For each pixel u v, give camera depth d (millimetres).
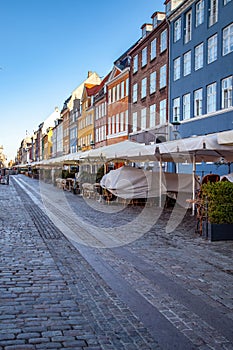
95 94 44094
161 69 34688
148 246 8789
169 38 33125
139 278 6254
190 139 13273
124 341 3959
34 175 64938
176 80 32125
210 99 27688
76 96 63750
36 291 5492
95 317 4586
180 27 31703
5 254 7742
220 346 3893
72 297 5277
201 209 10383
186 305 5051
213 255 7879
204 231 9719
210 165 26109
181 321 4516
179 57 31891
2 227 11391
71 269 6734
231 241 9391
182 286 5844
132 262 7301
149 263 7230
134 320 4520
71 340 3945
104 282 6016
